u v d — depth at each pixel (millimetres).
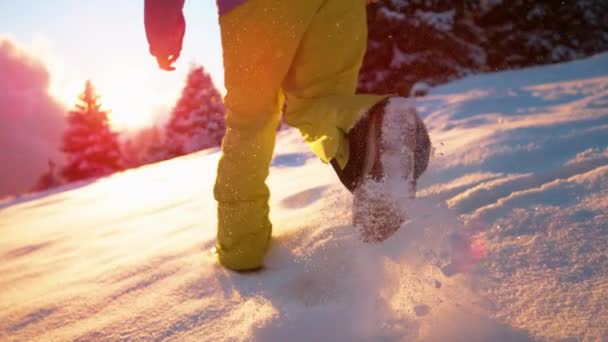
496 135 2027
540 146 1816
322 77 1350
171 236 1872
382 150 1142
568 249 1077
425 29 6492
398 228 1143
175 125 18562
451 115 3240
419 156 1182
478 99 3541
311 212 1732
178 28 1478
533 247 1106
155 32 1450
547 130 2020
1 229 2779
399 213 1128
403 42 6523
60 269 1705
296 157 3225
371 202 1132
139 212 2488
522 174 1596
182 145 18422
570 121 2104
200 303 1223
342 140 1194
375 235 1145
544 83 4348
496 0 6613
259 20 1306
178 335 1095
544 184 1416
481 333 882
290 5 1290
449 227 1157
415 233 1148
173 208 2432
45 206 3479
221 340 1034
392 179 1134
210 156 4531
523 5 6684
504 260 1077
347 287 1133
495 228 1221
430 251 1115
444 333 899
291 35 1305
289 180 2477
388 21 6520
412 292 1021
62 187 4914
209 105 18312
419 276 1062
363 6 1403
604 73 4363
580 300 915
